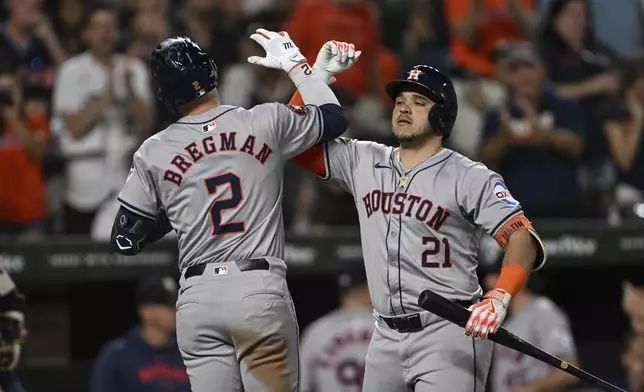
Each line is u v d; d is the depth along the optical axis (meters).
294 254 31.92
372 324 29.23
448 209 18.41
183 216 18.62
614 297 35.59
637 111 35.50
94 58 34.62
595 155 35.25
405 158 19.06
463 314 17.31
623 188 35.16
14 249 31.77
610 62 37.00
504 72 33.69
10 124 33.78
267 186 18.59
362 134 33.56
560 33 36.78
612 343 35.59
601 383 18.23
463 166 18.62
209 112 18.89
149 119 34.62
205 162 18.45
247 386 18.30
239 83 35.53
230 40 36.81
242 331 18.12
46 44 36.12
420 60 37.06
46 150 34.41
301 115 18.94
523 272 17.73
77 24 37.72
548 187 33.22
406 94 18.80
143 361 30.08
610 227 32.47
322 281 35.28
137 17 35.78
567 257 32.41
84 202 34.06
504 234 18.17
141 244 19.06
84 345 34.94
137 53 35.31
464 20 36.66
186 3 37.19
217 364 18.45
